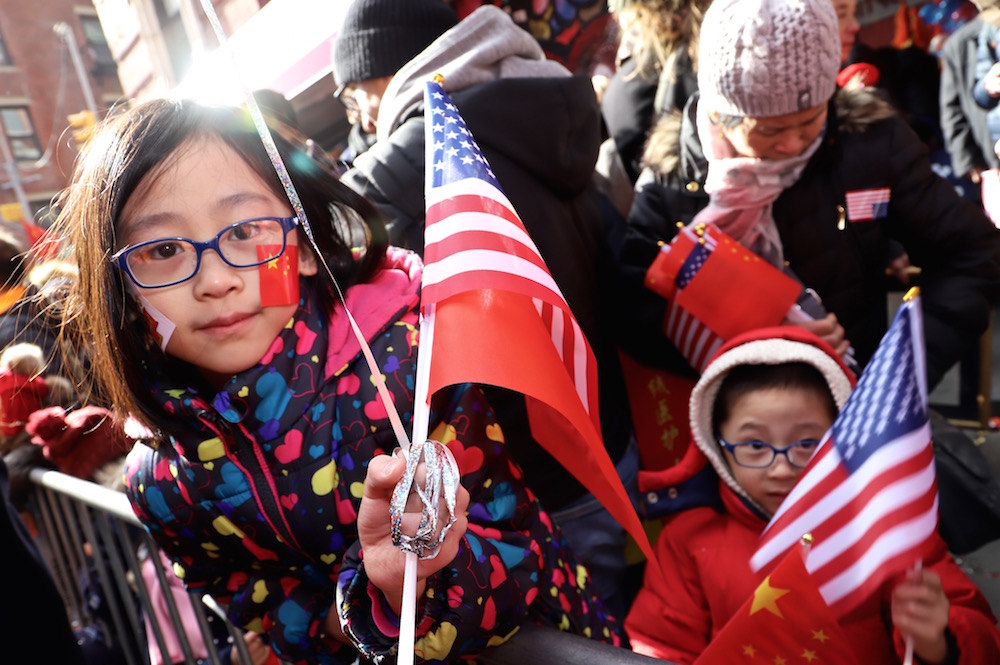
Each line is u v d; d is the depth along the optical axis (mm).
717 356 1452
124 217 899
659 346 1779
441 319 843
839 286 1714
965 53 2613
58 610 1667
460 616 853
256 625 1126
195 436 976
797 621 937
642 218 1818
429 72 1565
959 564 1990
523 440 1538
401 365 971
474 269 844
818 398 1395
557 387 841
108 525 1904
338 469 959
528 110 1510
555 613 1050
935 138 3244
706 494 1521
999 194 1387
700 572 1458
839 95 1738
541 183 1551
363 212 1077
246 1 5191
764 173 1593
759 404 1390
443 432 981
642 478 1572
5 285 2236
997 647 1154
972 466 1509
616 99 2254
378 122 1680
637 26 2094
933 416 1584
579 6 2910
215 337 903
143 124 914
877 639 1203
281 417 941
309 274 988
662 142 1819
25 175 27812
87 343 1028
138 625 1941
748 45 1454
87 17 29125
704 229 1611
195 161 890
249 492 974
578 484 1620
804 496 1093
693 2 1949
